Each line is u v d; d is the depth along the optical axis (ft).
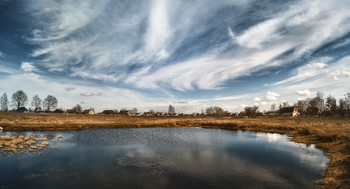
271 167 46.91
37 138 83.87
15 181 36.29
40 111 360.89
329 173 40.04
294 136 99.30
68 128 126.93
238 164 49.47
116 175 40.40
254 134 114.32
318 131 92.94
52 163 48.11
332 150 60.44
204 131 132.05
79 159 52.34
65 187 33.88
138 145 74.49
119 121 194.59
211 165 48.39
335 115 240.32
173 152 62.75
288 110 344.08
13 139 76.69
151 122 188.03
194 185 35.60
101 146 71.20
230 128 152.35
